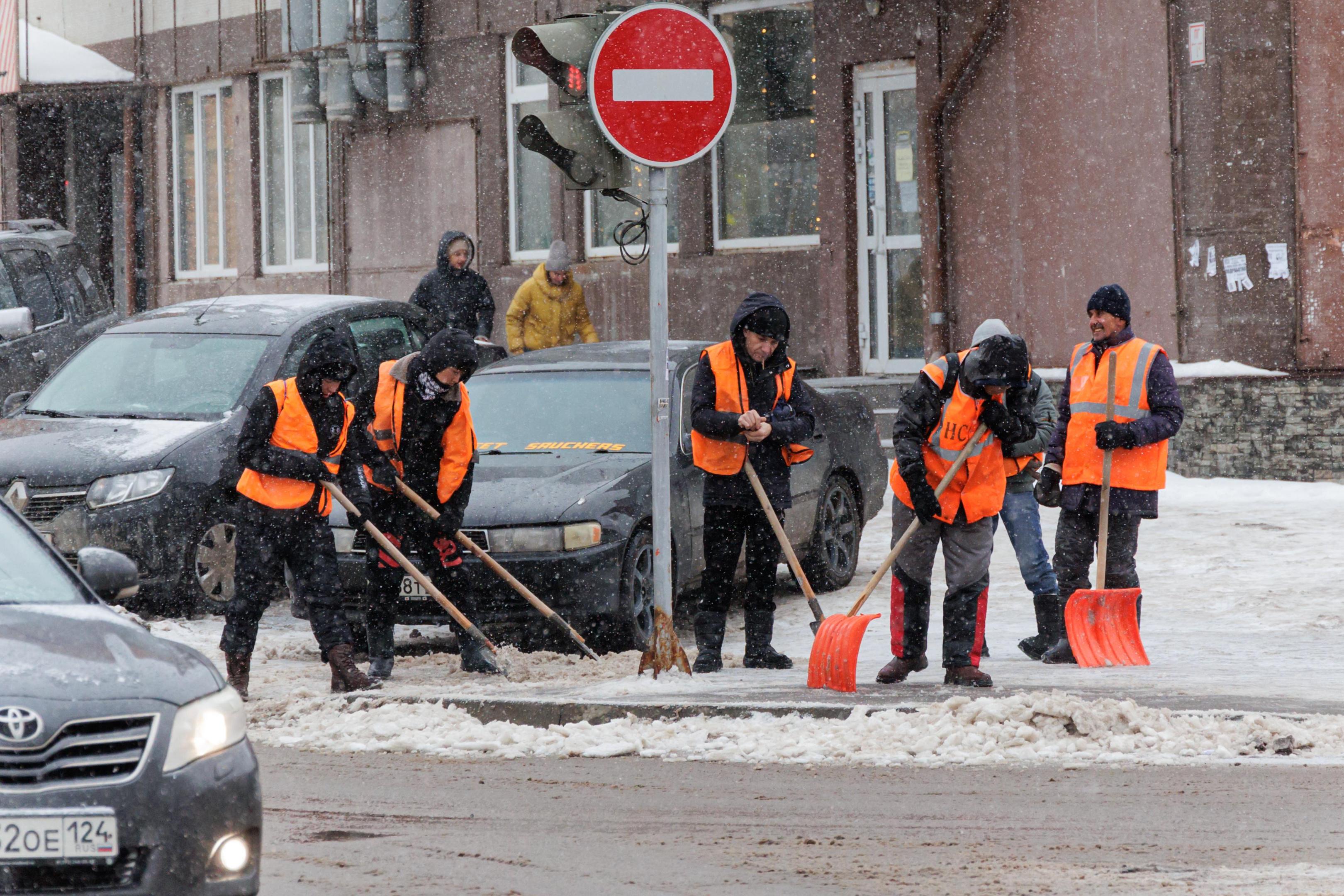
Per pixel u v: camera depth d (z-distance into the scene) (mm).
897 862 21812
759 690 32656
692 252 77562
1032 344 68375
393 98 85875
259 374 48312
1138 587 37125
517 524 39344
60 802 17891
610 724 30547
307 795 26359
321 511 35875
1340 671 34938
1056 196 67562
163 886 18172
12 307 63438
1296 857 21578
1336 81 63000
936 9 69188
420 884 21203
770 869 21656
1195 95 64562
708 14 76812
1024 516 38188
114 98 102688
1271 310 63812
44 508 44969
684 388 44531
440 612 39344
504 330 82938
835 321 73562
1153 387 36438
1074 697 29219
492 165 84062
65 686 18578
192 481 45312
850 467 49312
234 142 96625
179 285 99875
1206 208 64562
